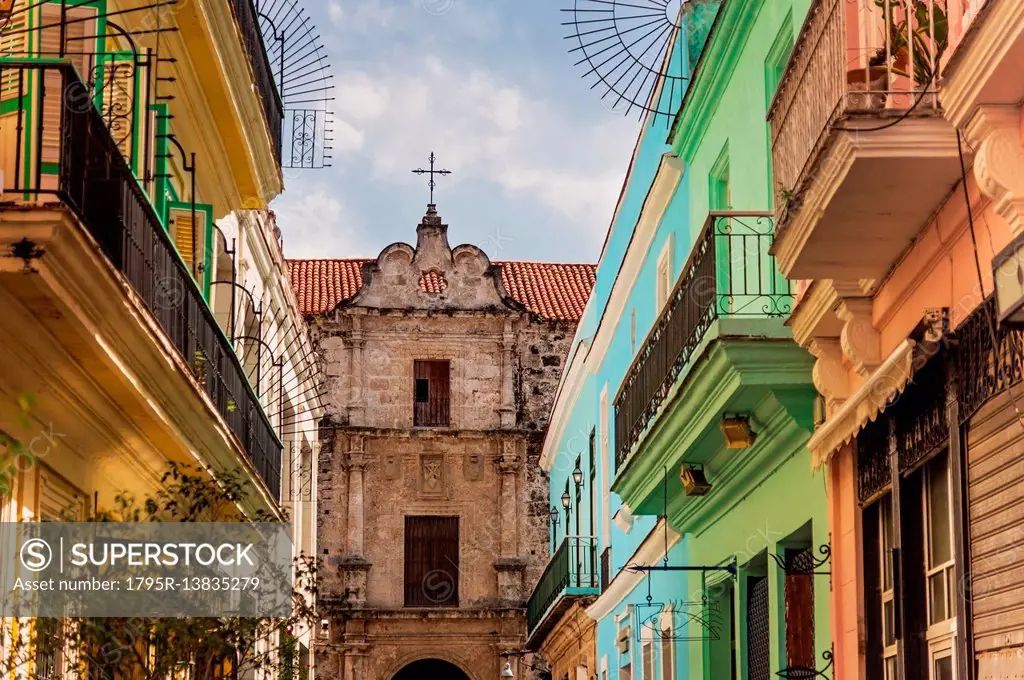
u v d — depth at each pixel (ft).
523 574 113.80
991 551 23.54
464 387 116.47
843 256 27.91
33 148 26.18
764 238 37.88
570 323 117.80
